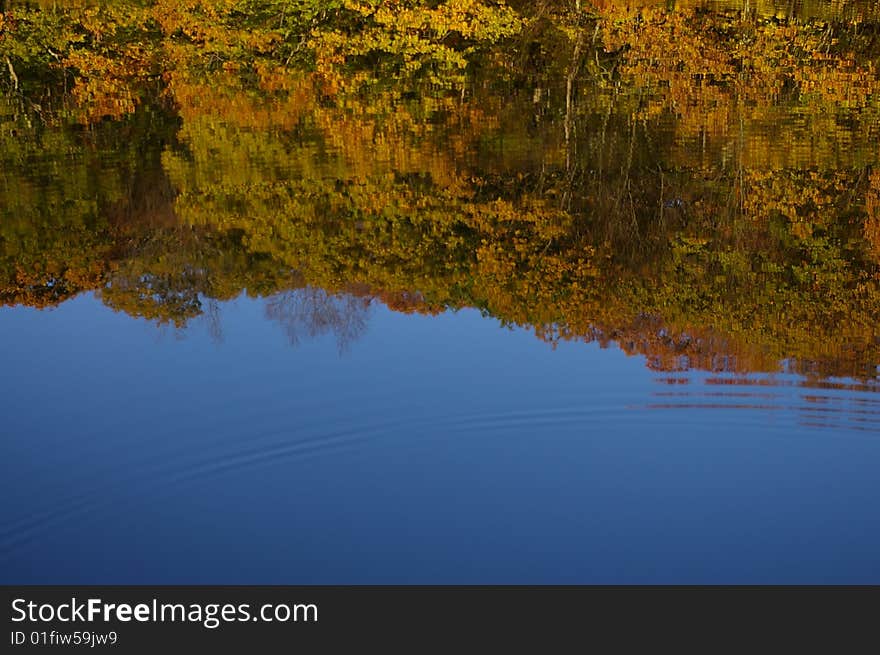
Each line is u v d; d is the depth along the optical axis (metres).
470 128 21.44
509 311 10.48
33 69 26.41
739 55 27.38
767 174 17.73
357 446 6.86
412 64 26.45
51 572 5.46
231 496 6.23
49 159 18.19
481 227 14.50
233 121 21.81
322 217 14.73
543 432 7.06
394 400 7.46
